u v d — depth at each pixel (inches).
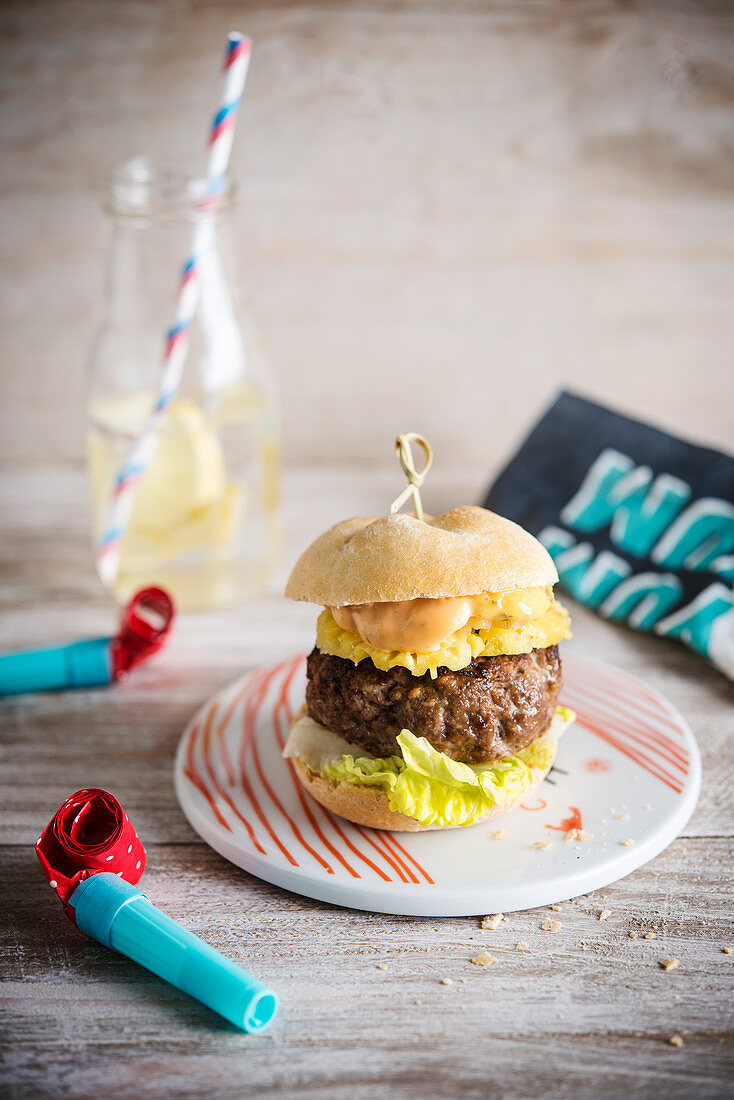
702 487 20.3
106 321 19.5
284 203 24.1
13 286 24.4
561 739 16.8
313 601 15.1
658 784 15.9
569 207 24.3
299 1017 13.2
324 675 15.3
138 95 23.2
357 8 22.9
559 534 21.0
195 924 14.3
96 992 13.6
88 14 22.7
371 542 15.0
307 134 23.7
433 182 24.1
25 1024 13.2
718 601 18.9
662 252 24.6
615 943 13.9
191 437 19.2
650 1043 12.8
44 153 23.5
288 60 23.1
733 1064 12.6
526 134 23.8
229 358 19.4
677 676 18.7
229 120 18.6
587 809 15.5
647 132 23.8
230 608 21.0
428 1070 12.6
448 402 25.6
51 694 18.7
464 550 14.8
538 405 25.6
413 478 15.4
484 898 14.2
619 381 25.5
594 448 21.8
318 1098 12.4
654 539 20.2
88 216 24.0
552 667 15.5
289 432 25.8
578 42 23.2
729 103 23.6
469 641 14.9
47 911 14.7
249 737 17.1
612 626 20.2
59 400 25.3
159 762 17.1
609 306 25.0
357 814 15.0
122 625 18.7
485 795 14.5
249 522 20.2
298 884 14.6
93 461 19.9
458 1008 13.2
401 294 24.8
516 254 24.6
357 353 25.2
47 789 16.6
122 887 13.9
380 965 13.7
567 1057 12.7
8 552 22.7
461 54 23.2
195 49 23.0
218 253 19.3
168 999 13.5
